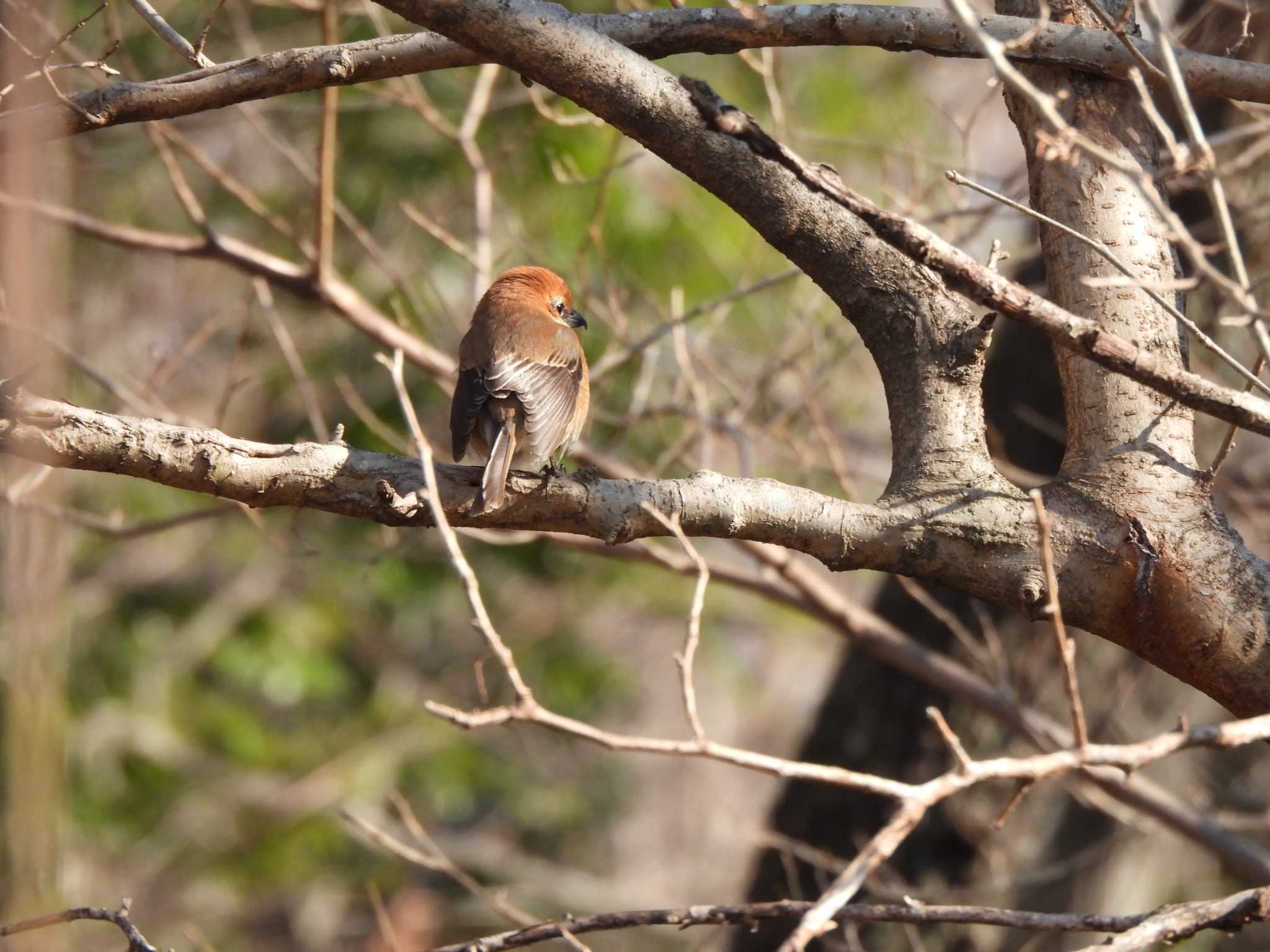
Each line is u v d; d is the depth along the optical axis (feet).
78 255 63.57
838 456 37.45
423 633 69.26
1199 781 42.04
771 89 36.24
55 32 24.86
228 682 69.87
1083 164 19.86
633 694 81.00
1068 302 19.52
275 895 68.08
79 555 61.72
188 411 61.21
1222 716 39.19
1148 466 18.34
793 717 92.89
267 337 58.08
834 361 39.40
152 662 65.72
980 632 38.70
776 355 42.68
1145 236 19.49
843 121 55.26
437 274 53.06
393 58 20.03
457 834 76.07
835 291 19.43
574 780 76.79
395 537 39.73
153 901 63.57
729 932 39.93
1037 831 37.42
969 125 36.11
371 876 67.05
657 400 52.29
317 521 60.75
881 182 37.83
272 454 17.46
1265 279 19.86
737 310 52.03
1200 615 17.88
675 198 51.13
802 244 19.29
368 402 56.59
